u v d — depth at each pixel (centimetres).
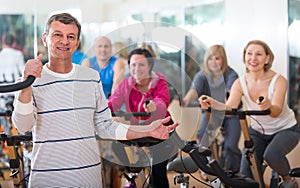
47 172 248
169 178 396
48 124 247
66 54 246
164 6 654
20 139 296
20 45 697
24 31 696
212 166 244
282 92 392
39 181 249
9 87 218
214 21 600
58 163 248
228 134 479
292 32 520
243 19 566
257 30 553
